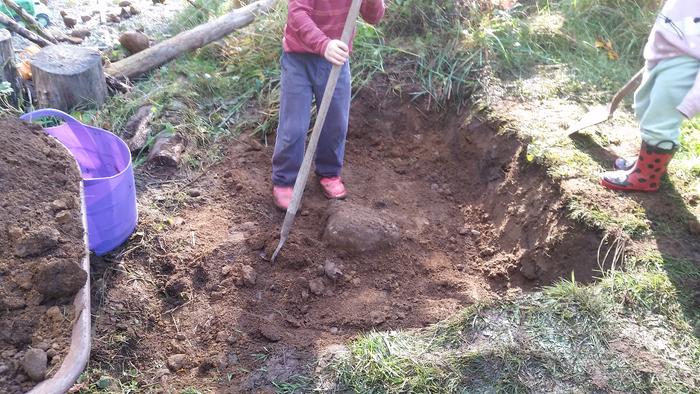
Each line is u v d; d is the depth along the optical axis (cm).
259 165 426
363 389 267
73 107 432
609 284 311
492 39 504
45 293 238
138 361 291
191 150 417
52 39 493
